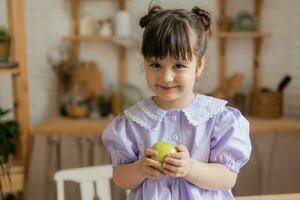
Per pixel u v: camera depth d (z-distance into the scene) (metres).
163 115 0.94
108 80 2.68
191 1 2.56
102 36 2.51
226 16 2.59
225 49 2.68
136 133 0.95
